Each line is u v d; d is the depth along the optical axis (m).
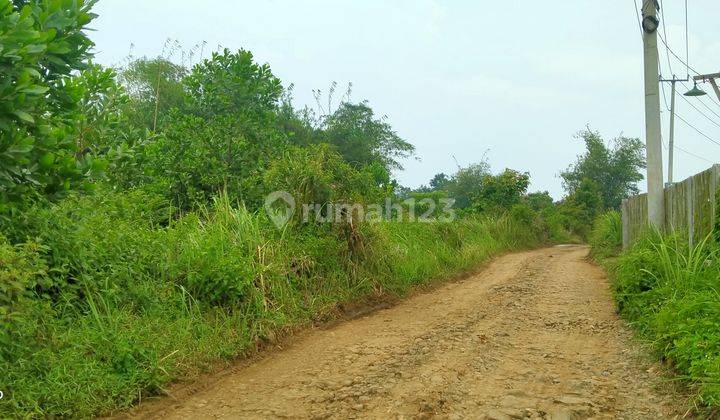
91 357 5.61
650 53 12.77
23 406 4.77
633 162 56.97
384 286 11.27
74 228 6.81
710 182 9.01
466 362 6.84
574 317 9.49
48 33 5.21
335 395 5.78
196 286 7.59
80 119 7.82
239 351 7.00
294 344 7.88
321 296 9.51
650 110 12.77
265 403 5.60
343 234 10.81
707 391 5.05
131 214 8.54
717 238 8.55
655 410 5.25
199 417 5.27
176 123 11.87
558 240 38.19
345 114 33.06
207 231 8.62
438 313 10.05
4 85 4.80
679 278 7.94
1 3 4.88
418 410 5.31
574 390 5.82
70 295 6.16
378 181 16.14
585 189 47.97
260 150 11.99
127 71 24.39
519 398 5.60
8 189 5.55
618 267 11.21
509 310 10.22
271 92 12.91
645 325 7.74
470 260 17.44
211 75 12.59
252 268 8.08
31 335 5.41
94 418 5.09
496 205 32.09
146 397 5.63
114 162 8.43
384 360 7.02
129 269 7.07
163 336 6.33
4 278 5.15
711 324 5.98
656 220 12.60
